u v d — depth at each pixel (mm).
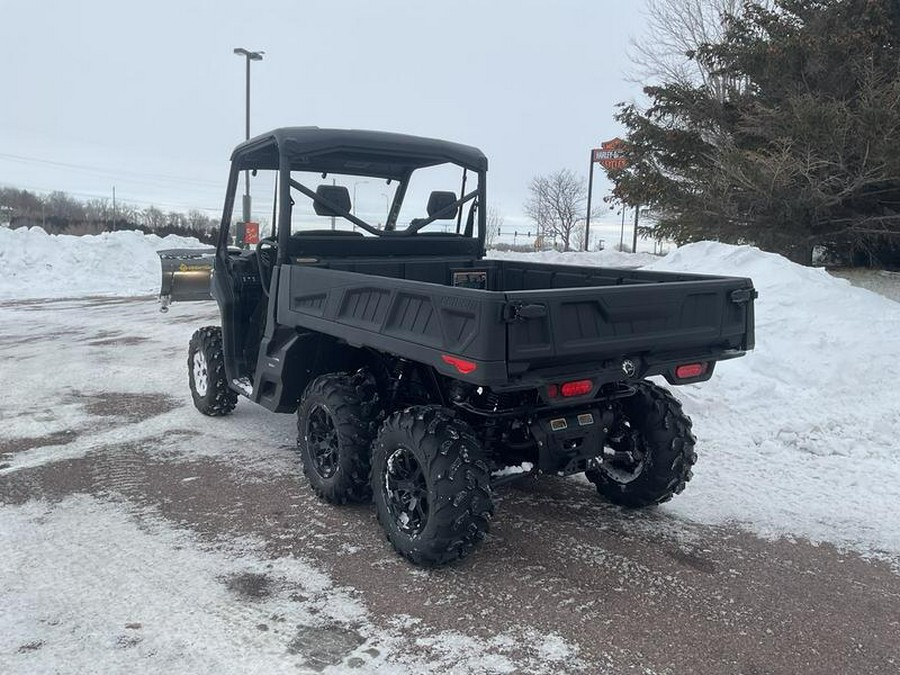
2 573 3553
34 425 6172
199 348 6367
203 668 2805
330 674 2775
